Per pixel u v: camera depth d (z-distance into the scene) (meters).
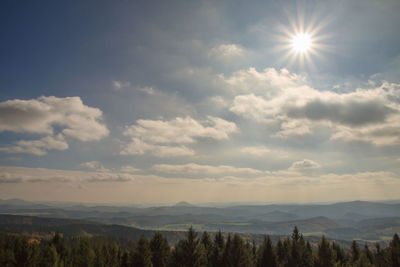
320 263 78.38
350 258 118.06
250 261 80.44
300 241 106.00
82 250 94.25
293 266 83.69
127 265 73.69
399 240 108.38
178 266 69.56
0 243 74.75
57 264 79.31
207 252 87.00
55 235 115.25
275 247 109.50
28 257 67.62
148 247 71.12
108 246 106.75
